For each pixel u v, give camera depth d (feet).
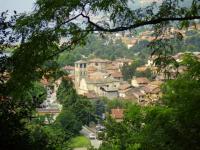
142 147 39.11
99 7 26.25
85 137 173.27
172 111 35.63
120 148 58.80
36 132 28.66
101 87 322.75
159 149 36.83
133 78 338.54
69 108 124.67
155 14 29.07
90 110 161.68
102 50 464.65
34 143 26.40
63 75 29.60
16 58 26.40
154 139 37.63
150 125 37.88
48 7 25.41
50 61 28.27
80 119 141.08
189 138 34.37
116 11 27.71
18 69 26.18
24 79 26.43
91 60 392.06
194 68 34.94
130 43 506.07
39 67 27.07
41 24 26.09
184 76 35.76
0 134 24.36
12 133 24.99
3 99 26.35
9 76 27.04
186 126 34.40
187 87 34.58
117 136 59.93
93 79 335.26
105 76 349.61
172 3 29.07
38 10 26.02
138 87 298.56
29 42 26.02
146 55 417.69
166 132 35.70
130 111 43.98
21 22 25.91
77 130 158.10
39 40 25.88
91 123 187.01
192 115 32.19
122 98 282.15
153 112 36.86
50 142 32.55
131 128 56.44
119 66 405.59
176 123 35.32
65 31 26.71
